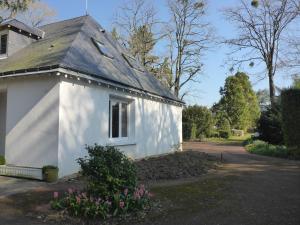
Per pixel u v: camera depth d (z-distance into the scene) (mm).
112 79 12906
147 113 16750
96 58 13688
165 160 13781
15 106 11742
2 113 14219
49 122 10867
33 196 8188
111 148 7273
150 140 17016
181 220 6328
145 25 36531
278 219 6188
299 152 16297
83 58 12508
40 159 10992
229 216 6484
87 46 13961
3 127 14109
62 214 6590
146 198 7137
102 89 12797
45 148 10898
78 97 11484
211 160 14953
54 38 14398
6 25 13836
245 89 49562
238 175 11141
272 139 24500
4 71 11602
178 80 35406
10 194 8414
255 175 11125
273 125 24219
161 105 18469
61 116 10734
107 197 6715
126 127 15344
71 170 11070
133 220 6363
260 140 24766
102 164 6812
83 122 11688
